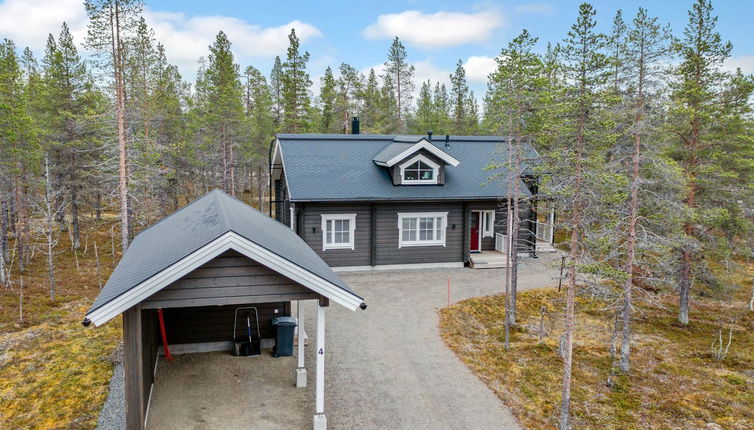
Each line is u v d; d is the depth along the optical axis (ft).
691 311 65.92
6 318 54.90
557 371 42.83
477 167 80.38
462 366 41.98
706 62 54.80
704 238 60.54
